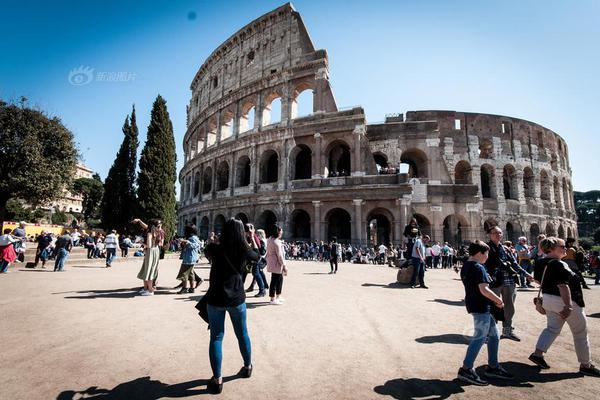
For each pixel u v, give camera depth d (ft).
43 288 46.16
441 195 141.08
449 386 18.89
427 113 176.55
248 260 19.98
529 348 26.32
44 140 115.85
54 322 29.37
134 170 162.40
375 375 20.10
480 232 138.10
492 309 20.57
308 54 151.43
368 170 134.21
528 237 175.01
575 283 22.25
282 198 140.15
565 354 24.94
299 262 111.75
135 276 61.52
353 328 29.99
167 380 18.67
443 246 123.65
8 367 19.89
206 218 173.47
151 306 36.37
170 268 80.28
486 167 179.11
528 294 52.70
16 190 111.24
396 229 124.36
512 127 186.09
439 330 29.94
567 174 216.95
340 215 150.30
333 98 142.82
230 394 17.16
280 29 165.37
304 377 19.49
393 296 47.06
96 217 307.17
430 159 145.79
